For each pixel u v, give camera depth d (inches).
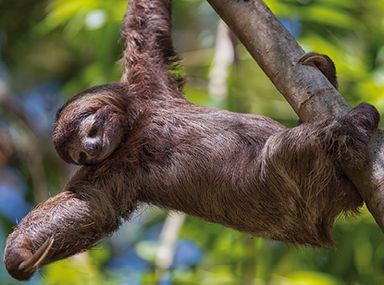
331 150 475.2
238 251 804.0
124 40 609.3
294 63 488.1
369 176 456.8
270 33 496.4
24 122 963.3
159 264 777.6
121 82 591.5
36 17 1018.7
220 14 511.8
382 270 833.5
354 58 844.0
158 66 593.3
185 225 831.1
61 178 945.5
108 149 553.0
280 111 832.9
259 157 515.5
